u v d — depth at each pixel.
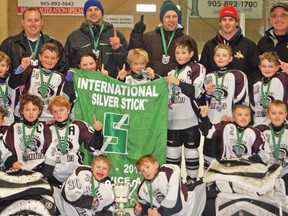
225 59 5.31
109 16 9.64
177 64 5.40
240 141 5.00
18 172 4.50
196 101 5.20
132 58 5.26
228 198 4.48
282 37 5.72
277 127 5.00
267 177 4.51
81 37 5.67
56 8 10.38
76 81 5.20
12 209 4.25
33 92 5.18
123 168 5.21
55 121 4.95
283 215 4.50
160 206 4.57
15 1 10.41
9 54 5.47
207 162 5.26
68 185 4.61
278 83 5.29
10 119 5.23
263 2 7.22
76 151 4.92
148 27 9.68
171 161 5.30
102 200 4.65
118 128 5.22
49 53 5.18
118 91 5.24
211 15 7.50
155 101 5.22
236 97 5.29
